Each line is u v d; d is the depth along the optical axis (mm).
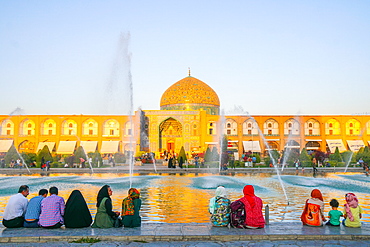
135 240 5414
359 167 25891
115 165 28219
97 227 6043
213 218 6055
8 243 5301
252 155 30438
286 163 26703
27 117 37062
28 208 6137
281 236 5500
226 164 25234
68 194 11414
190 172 22094
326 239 5477
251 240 5438
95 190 12305
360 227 6027
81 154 26562
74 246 5137
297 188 12953
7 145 36531
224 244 5227
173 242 5336
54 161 27672
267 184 14320
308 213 6160
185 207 8875
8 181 15617
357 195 11219
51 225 5949
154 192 11742
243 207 5938
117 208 8891
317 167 25922
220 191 6176
